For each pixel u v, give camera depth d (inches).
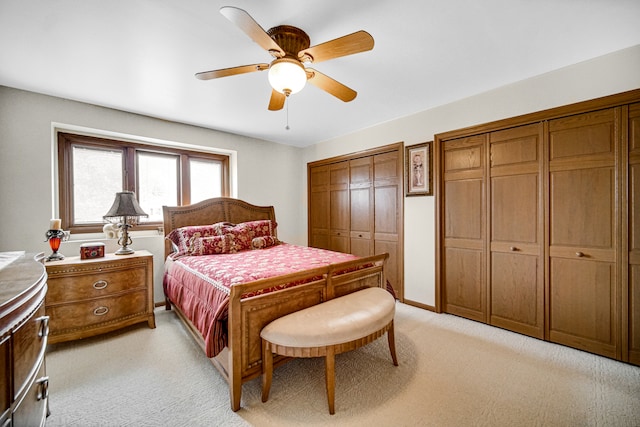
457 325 101.8
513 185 95.5
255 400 61.0
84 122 104.3
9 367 31.6
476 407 58.5
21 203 92.0
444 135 111.5
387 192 135.4
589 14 59.1
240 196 153.9
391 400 60.7
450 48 72.0
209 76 65.0
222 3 53.4
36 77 84.3
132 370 72.3
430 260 117.4
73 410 57.2
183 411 57.5
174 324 102.8
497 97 96.7
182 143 131.6
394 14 58.2
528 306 92.6
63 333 83.0
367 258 87.0
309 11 56.7
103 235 114.4
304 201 185.2
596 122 78.9
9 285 36.4
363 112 120.1
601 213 78.6
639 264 73.0
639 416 55.4
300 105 110.8
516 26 63.1
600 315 79.0
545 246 88.4
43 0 51.9
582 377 68.7
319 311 65.4
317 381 68.3
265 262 91.4
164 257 123.0
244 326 59.2
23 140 92.3
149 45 68.2
